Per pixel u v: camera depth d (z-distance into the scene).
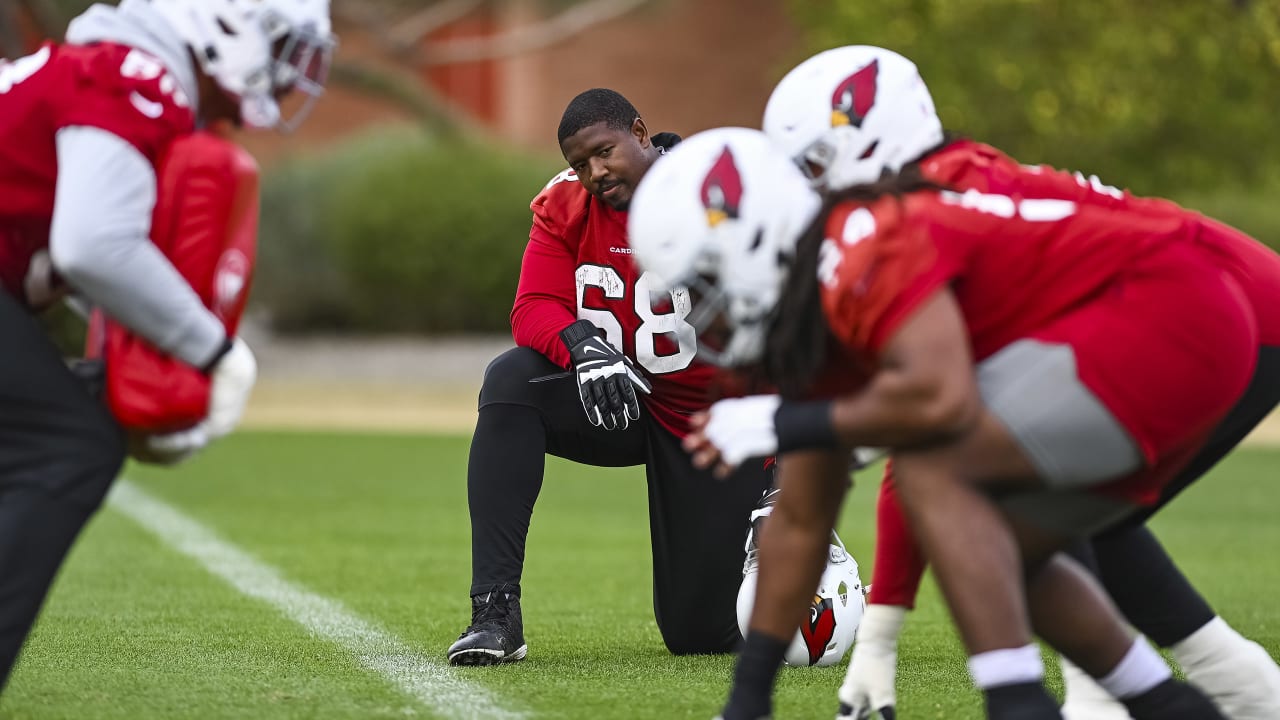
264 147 90.81
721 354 11.08
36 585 11.03
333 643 17.34
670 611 16.86
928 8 70.38
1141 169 73.94
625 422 15.92
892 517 13.02
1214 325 10.67
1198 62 71.38
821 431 10.21
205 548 26.70
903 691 14.70
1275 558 27.09
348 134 92.31
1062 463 10.40
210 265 11.28
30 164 11.09
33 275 11.45
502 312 71.56
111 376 11.23
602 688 14.56
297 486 37.47
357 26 78.44
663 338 16.61
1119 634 11.43
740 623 16.20
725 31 90.56
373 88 78.62
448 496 35.81
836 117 12.38
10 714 13.14
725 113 90.69
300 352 71.06
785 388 10.78
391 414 57.59
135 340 11.26
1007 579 10.19
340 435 50.41
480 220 70.75
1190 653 13.47
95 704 13.59
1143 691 11.46
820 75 12.52
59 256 10.73
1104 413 10.37
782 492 11.73
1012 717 10.02
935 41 69.75
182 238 11.19
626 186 16.41
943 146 12.58
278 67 12.12
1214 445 13.08
